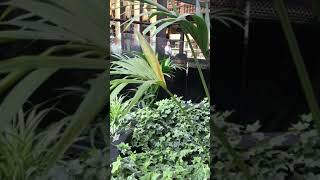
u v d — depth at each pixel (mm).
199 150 2924
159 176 2697
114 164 2607
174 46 4238
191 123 2857
